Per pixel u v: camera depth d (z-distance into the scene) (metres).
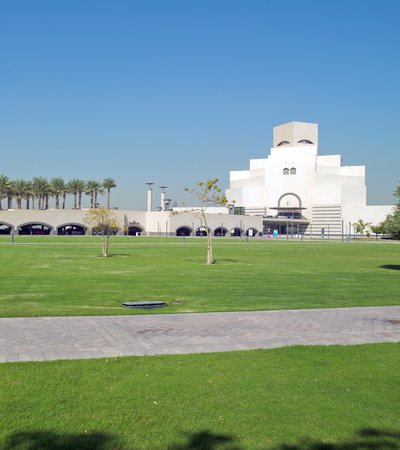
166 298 19.36
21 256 46.62
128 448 6.18
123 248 67.88
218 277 28.95
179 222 153.75
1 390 7.95
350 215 191.62
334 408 7.54
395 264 42.38
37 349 10.59
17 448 6.10
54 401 7.56
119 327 13.12
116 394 7.89
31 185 147.38
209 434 6.59
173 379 8.66
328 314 15.80
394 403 7.79
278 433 6.67
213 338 11.95
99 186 163.00
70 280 26.12
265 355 10.36
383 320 14.85
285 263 42.53
